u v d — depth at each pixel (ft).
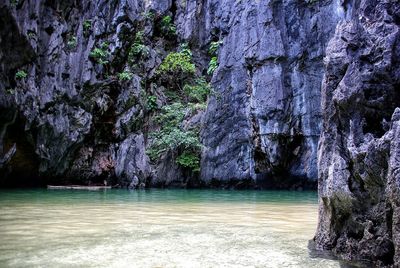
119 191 52.34
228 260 13.07
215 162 62.95
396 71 13.96
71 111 61.93
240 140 63.05
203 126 64.49
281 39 60.59
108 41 66.08
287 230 19.21
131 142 64.08
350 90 14.40
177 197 41.78
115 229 18.92
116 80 66.13
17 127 57.00
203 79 70.03
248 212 27.45
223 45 67.51
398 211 10.92
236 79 64.64
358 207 13.62
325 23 58.59
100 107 64.34
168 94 70.44
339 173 14.20
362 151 13.01
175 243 15.70
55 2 61.93
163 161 63.10
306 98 59.06
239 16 66.39
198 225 20.59
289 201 37.81
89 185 65.36
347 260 13.14
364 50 15.02
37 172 62.59
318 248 14.97
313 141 58.75
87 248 14.58
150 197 41.27
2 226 19.62
